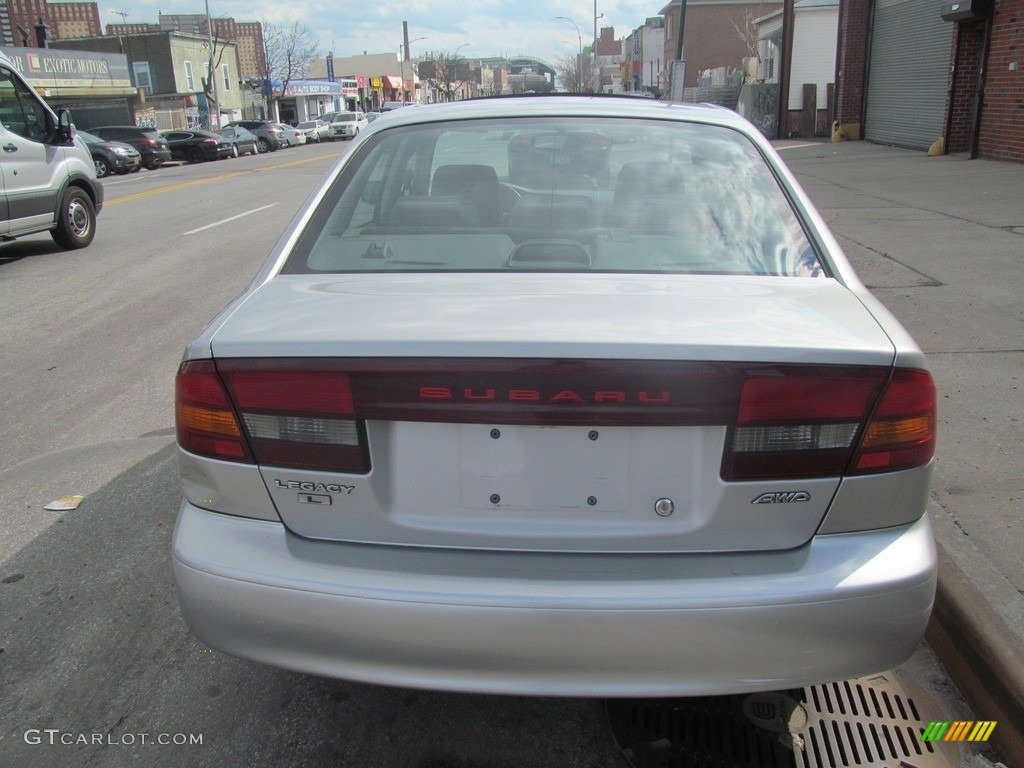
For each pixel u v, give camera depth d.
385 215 2.83
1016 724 2.43
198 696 2.71
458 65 105.38
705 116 3.16
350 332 2.03
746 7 52.72
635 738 2.52
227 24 77.31
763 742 2.49
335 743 2.51
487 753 2.47
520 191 2.86
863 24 22.08
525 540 2.02
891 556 2.01
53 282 8.95
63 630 3.04
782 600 1.93
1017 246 7.98
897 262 7.56
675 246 2.61
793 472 1.97
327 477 2.05
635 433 1.97
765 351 1.91
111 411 5.19
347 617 1.99
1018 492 3.58
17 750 2.48
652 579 1.96
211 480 2.12
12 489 4.14
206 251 10.56
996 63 14.69
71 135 10.87
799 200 2.77
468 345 1.93
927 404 2.04
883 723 2.57
